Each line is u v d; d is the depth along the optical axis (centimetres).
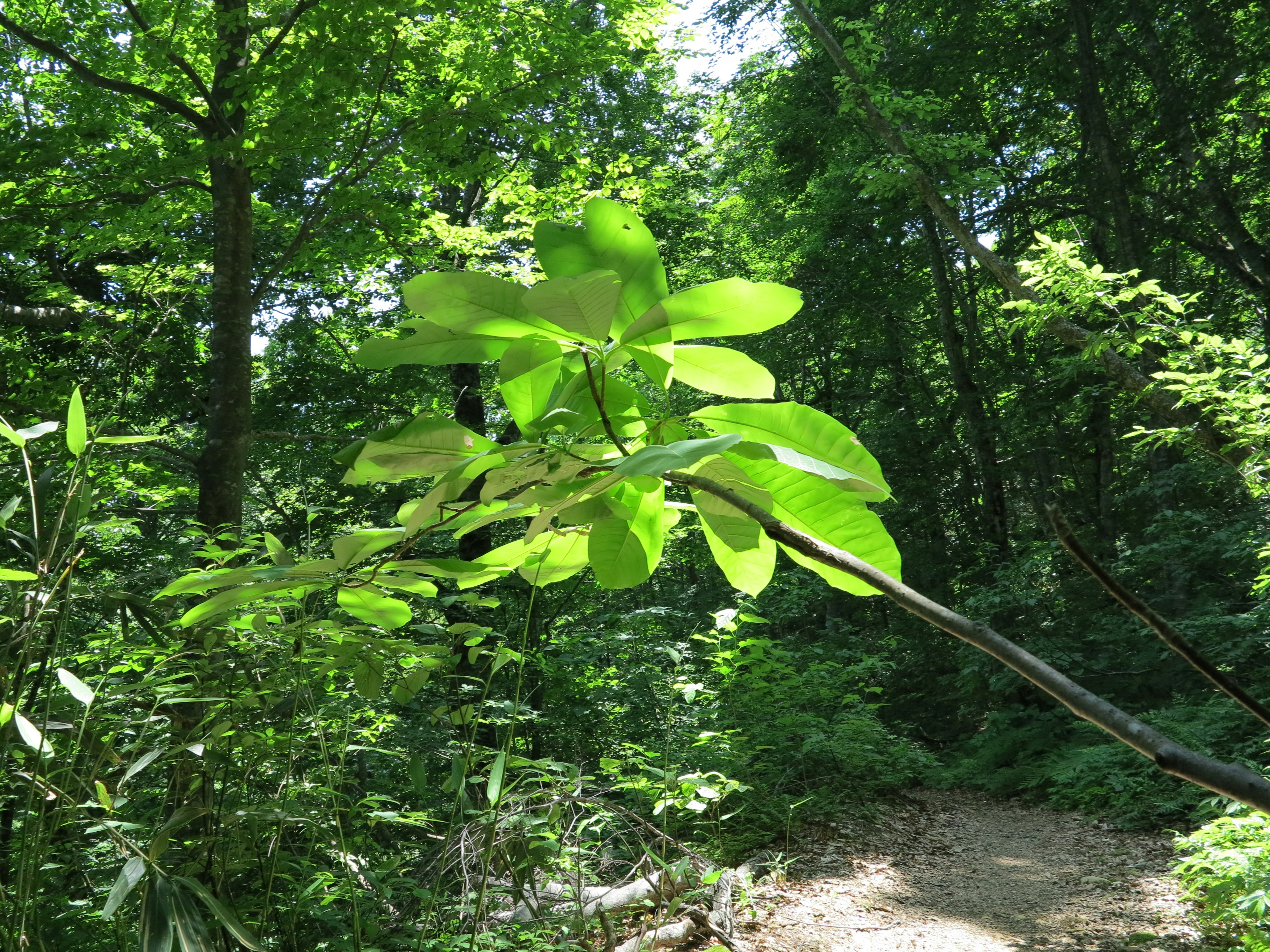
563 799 302
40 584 192
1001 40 1130
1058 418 1374
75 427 145
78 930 270
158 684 254
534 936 357
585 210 81
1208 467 912
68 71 661
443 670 246
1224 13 955
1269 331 1009
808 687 862
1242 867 439
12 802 257
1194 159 1073
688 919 485
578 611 914
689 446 66
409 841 433
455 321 77
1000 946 532
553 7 664
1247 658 847
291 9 638
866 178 991
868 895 611
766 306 74
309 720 313
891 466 1484
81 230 641
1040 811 907
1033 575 1153
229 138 555
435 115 607
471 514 86
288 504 848
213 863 260
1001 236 1349
